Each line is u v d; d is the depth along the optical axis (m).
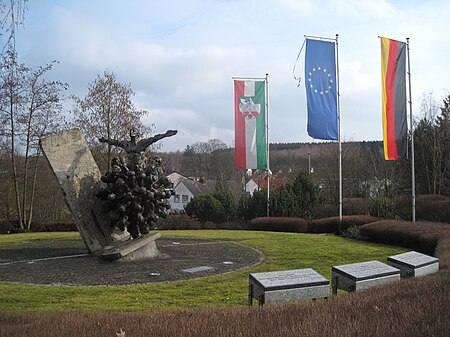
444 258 10.42
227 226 26.94
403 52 21.75
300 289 6.45
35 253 14.40
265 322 5.02
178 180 73.31
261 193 29.72
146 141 14.07
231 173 64.06
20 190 32.53
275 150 78.81
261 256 14.16
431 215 24.44
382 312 5.07
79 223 13.60
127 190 13.34
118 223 13.35
